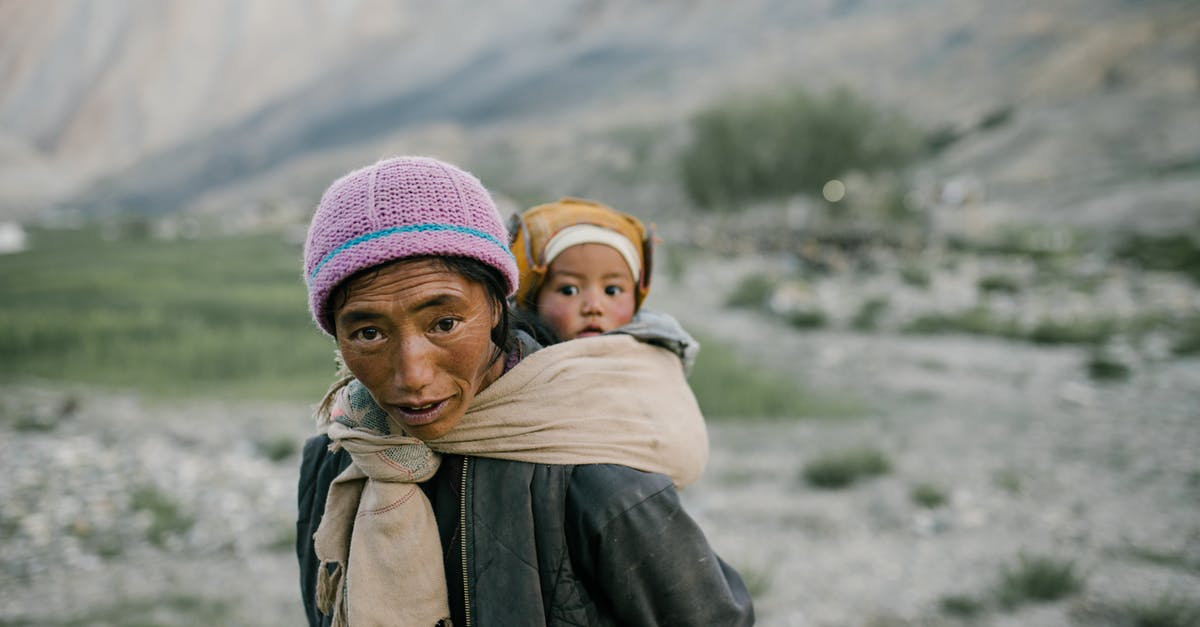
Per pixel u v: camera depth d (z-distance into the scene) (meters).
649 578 1.11
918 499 6.91
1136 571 5.52
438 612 1.13
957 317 16.39
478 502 1.14
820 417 9.83
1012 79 89.19
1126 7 97.56
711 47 189.00
